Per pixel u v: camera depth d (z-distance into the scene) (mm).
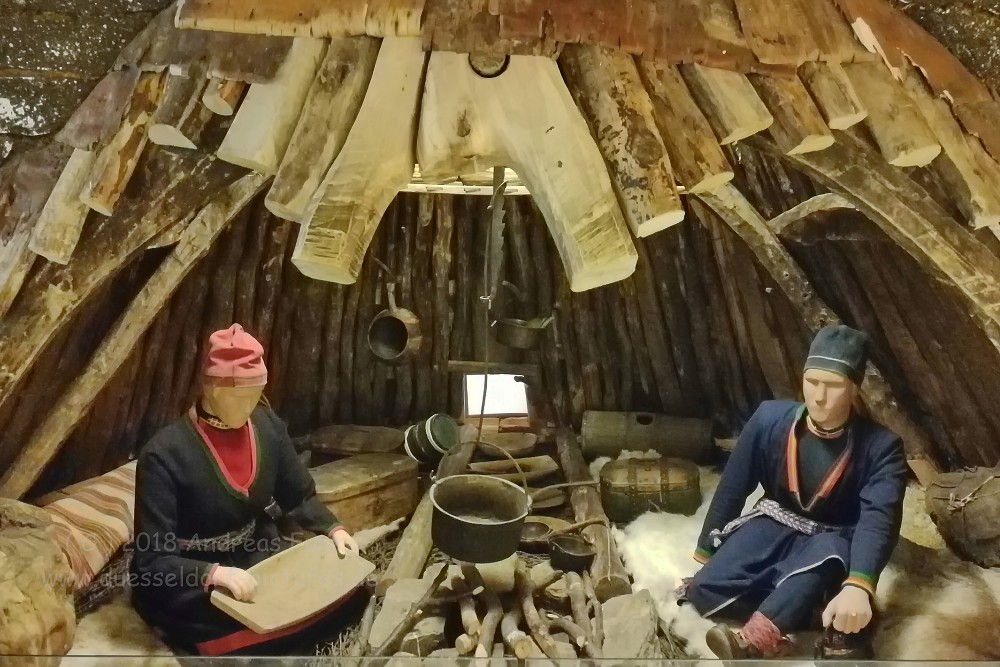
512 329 2781
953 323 2369
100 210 1779
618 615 1952
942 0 1921
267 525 2004
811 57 1776
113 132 1759
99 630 1838
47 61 1816
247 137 1653
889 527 1861
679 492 2512
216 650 1753
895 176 1932
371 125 1633
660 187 1606
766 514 2049
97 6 1794
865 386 2568
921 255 2027
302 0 1624
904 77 1851
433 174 1685
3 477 2150
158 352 2586
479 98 1635
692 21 1708
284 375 3004
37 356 1938
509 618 1847
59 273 1876
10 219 1886
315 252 1577
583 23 1646
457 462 2781
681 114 1692
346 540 2010
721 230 2887
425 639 1817
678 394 3182
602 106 1649
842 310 2713
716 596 1962
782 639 1803
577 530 2336
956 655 1762
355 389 3133
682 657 1852
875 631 1854
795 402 2043
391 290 2859
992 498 2115
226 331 1843
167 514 1801
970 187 1878
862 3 1857
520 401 3297
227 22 1618
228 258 2717
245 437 1901
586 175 1628
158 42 1756
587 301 3162
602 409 3230
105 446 2490
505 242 3145
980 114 1924
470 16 1625
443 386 3205
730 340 3043
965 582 2053
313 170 1641
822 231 2510
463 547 1860
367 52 1667
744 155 2615
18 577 1637
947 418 2561
